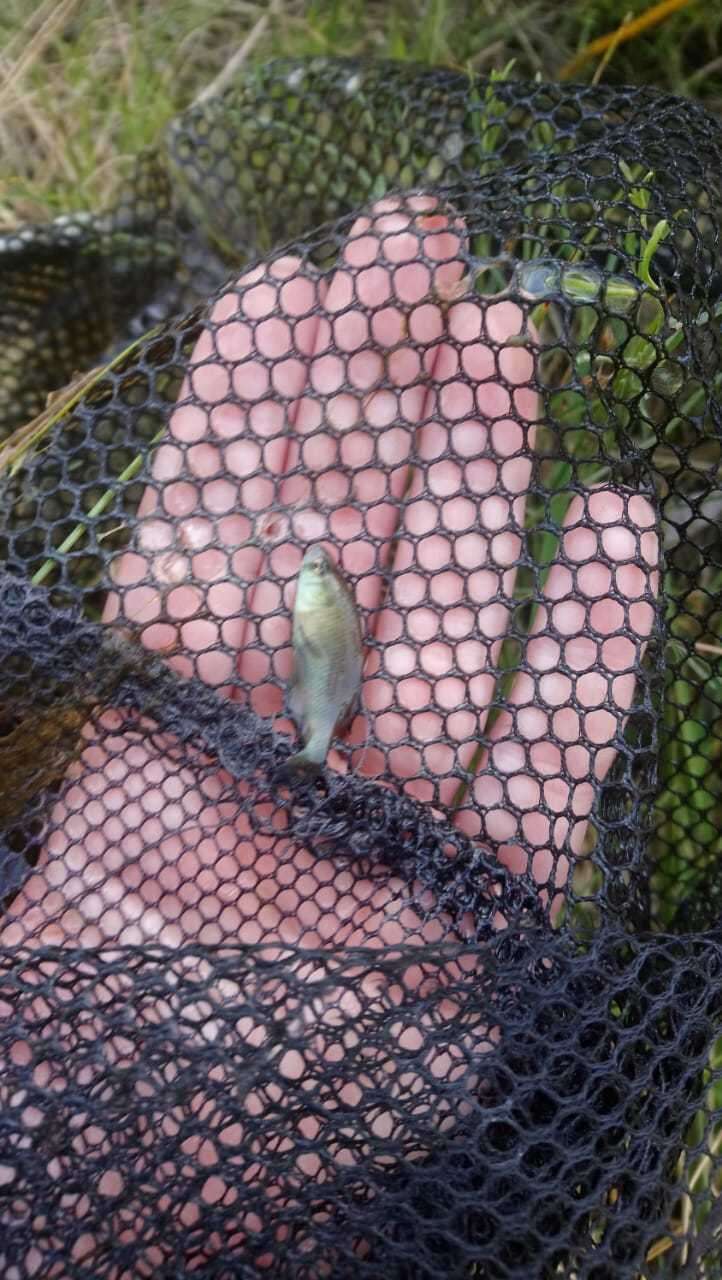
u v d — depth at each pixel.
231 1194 0.20
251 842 0.22
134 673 0.22
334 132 0.28
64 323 0.29
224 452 0.23
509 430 0.23
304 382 0.23
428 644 0.22
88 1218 0.18
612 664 0.22
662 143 0.22
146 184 0.29
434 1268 0.19
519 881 0.21
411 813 0.22
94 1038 0.19
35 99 0.34
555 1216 0.20
